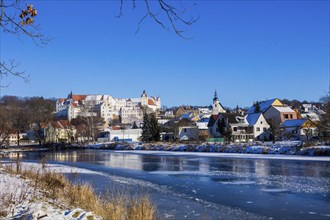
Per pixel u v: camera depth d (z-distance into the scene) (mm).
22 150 89125
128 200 12773
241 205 17625
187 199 19250
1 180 17531
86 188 15242
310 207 17031
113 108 198625
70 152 77625
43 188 16297
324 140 56562
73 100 190375
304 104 151750
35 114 106125
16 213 10406
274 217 15234
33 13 5746
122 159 52219
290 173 29641
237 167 35625
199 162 42844
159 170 35031
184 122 106562
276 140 78000
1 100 102500
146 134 91125
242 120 87250
